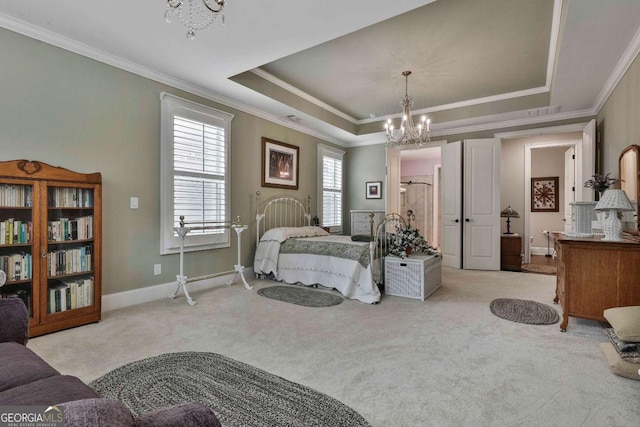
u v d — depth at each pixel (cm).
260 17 252
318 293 396
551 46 338
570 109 476
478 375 201
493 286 439
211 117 413
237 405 169
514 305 346
